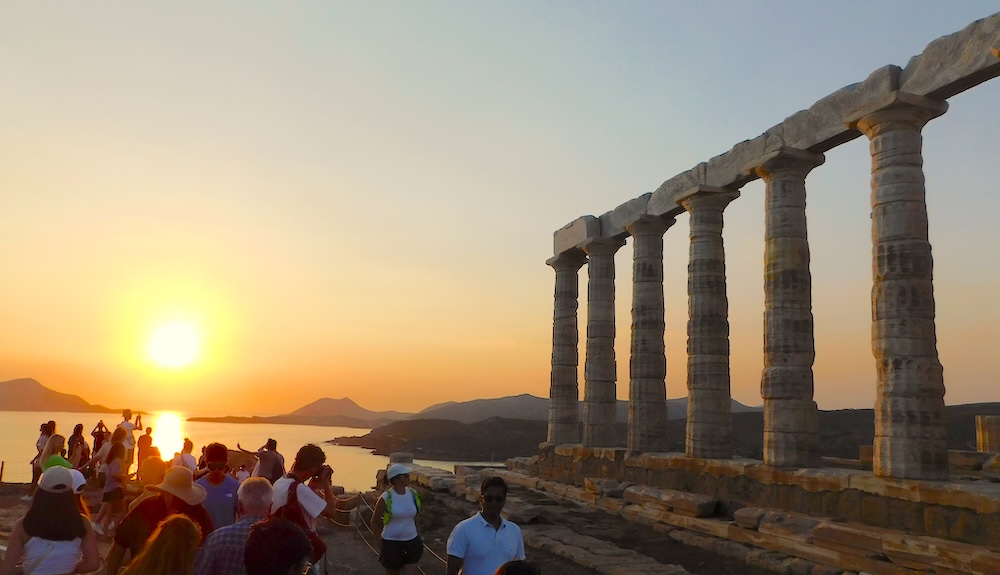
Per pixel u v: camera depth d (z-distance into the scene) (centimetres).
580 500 2675
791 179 2088
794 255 2055
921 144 1756
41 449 2266
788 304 2041
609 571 1592
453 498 2609
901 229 1703
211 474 932
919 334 1666
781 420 1992
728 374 2369
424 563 1725
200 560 654
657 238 2766
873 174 1777
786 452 1969
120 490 1689
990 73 1603
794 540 1706
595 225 3097
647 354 2680
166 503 808
